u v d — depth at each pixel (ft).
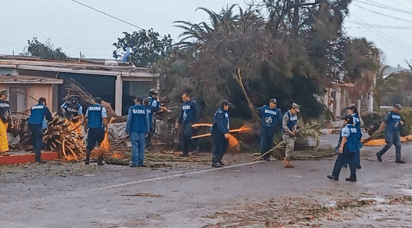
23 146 54.49
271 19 67.26
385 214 31.42
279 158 56.65
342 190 39.32
